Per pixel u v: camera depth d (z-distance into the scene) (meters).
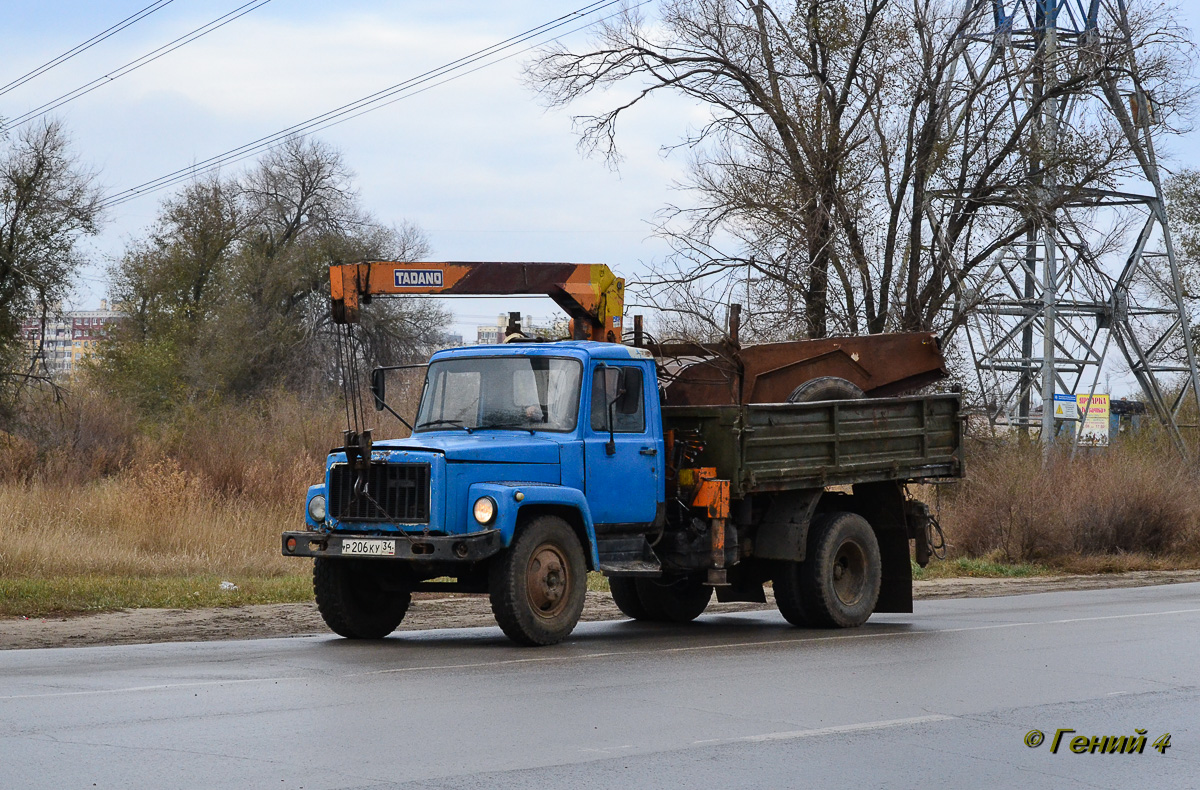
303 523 20.81
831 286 26.33
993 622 13.81
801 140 26.03
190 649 10.72
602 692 8.36
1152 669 9.87
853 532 13.71
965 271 26.94
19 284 35.75
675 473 12.76
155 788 5.59
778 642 11.72
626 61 27.12
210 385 55.19
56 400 34.41
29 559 16.42
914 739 7.07
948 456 15.02
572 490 11.20
